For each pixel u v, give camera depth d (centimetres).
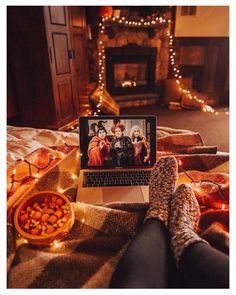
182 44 384
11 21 214
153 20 356
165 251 60
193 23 366
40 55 221
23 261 62
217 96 389
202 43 378
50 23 218
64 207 71
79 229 74
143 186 92
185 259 56
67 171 96
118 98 375
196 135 124
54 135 127
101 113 311
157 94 399
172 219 70
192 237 60
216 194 85
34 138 124
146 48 376
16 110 262
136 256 55
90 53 347
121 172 99
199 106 357
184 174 95
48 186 89
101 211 76
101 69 355
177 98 379
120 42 359
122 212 76
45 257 63
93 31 338
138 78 406
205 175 94
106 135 103
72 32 268
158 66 396
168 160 94
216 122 306
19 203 78
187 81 383
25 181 91
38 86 234
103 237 72
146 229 65
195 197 81
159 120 315
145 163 104
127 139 103
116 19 335
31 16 209
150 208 76
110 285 54
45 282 59
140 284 48
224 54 377
